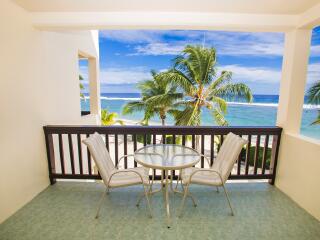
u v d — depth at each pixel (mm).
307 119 16266
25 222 2152
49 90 3176
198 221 2182
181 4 2402
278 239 1930
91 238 1920
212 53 7680
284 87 2926
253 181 3311
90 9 2551
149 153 2473
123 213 2318
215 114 8266
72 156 3055
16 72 2387
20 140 2453
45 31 3059
